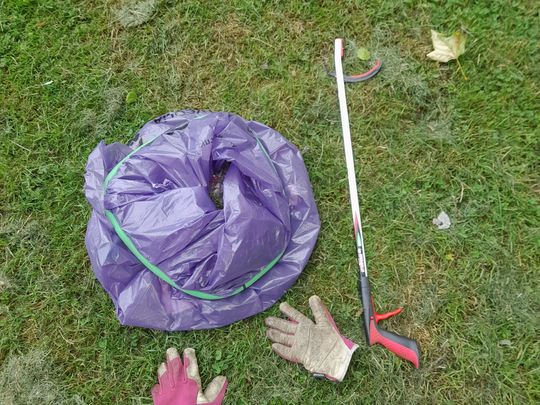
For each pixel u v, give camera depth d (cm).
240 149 143
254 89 168
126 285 148
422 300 155
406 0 167
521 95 161
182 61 169
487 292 154
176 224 134
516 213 157
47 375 155
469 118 162
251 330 156
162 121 159
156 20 169
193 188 136
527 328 152
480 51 163
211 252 138
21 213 163
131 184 141
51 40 169
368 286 151
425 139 162
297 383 152
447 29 166
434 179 160
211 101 168
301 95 166
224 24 169
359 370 152
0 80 168
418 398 150
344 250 158
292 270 152
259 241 137
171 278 141
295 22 168
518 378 150
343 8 168
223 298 149
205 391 151
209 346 155
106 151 147
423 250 158
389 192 160
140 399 153
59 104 168
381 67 165
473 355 151
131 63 169
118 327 157
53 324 158
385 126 164
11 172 165
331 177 162
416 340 153
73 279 161
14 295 160
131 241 138
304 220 154
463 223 158
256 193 143
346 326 155
